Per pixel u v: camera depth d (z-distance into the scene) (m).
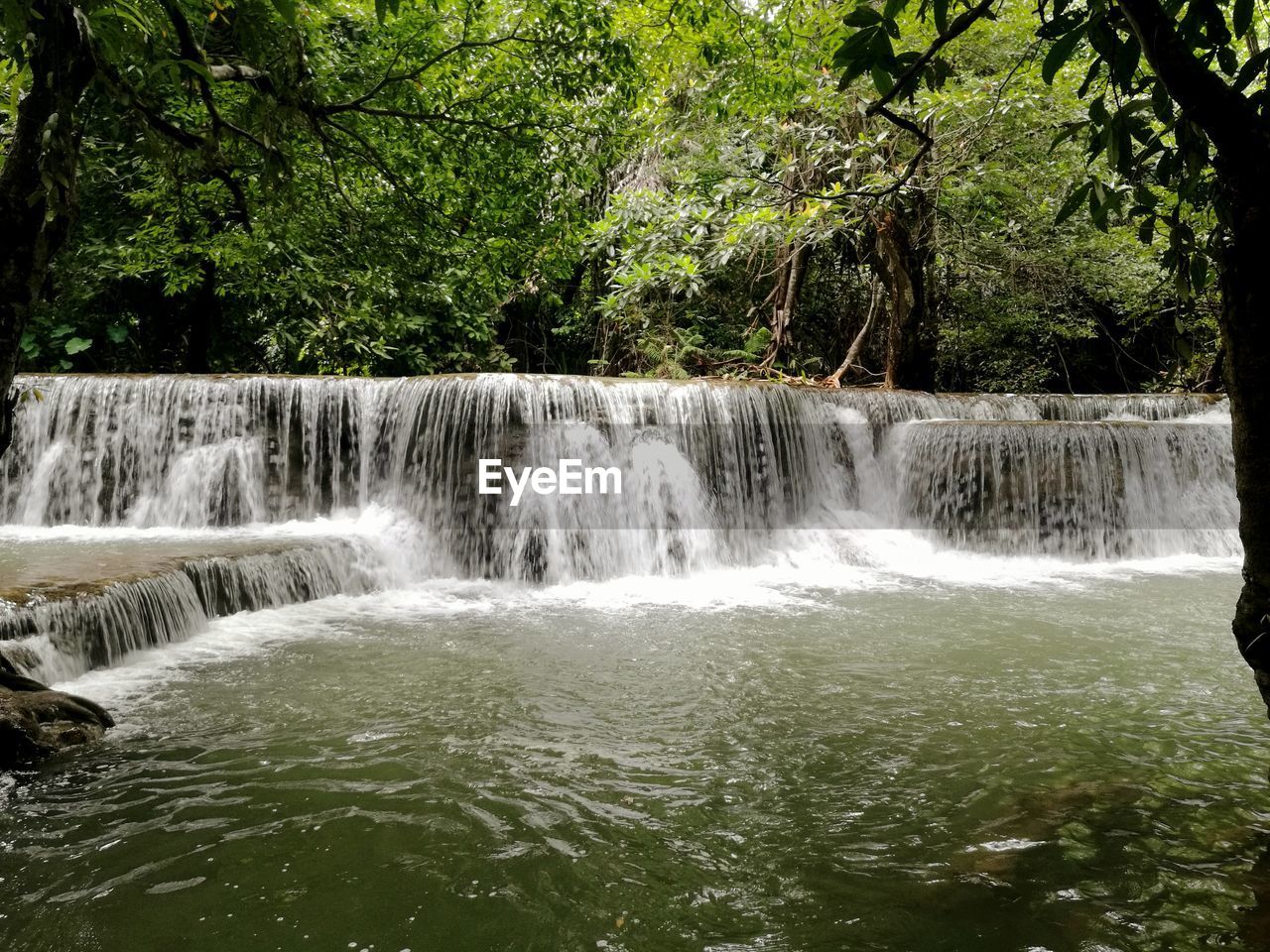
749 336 18.14
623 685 5.21
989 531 10.78
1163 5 1.96
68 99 2.63
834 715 4.66
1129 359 19.73
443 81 6.54
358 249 6.46
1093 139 2.17
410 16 6.52
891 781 3.74
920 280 14.17
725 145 12.74
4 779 3.70
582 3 5.95
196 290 14.87
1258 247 1.95
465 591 8.43
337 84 6.41
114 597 5.57
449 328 16.95
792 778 3.78
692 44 8.20
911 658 5.86
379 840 3.20
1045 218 15.35
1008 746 4.16
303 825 3.31
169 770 3.84
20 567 6.20
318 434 10.45
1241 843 3.11
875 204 5.12
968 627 6.89
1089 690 5.08
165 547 7.66
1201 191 2.22
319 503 10.42
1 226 2.94
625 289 9.36
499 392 9.54
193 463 10.32
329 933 2.60
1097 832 3.22
